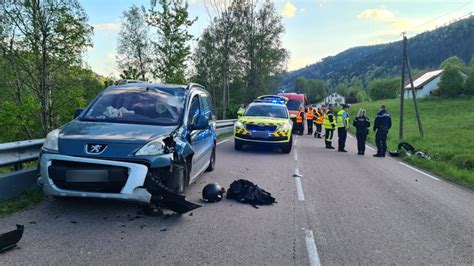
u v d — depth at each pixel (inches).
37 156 256.2
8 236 158.6
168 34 1037.8
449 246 193.6
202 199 263.7
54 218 203.2
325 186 338.0
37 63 773.3
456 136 995.3
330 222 226.7
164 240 181.0
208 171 376.5
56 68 789.2
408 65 999.0
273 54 1955.0
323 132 1193.4
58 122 833.5
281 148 573.9
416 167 514.0
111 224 199.3
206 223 211.0
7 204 216.1
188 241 181.6
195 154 273.3
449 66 2901.1
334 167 461.4
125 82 302.4
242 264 158.1
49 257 154.9
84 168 196.4
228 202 260.7
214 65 1824.6
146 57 1521.9
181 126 248.8
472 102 2452.0
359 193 315.9
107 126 228.2
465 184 394.9
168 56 1058.7
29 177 245.4
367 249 183.9
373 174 425.1
